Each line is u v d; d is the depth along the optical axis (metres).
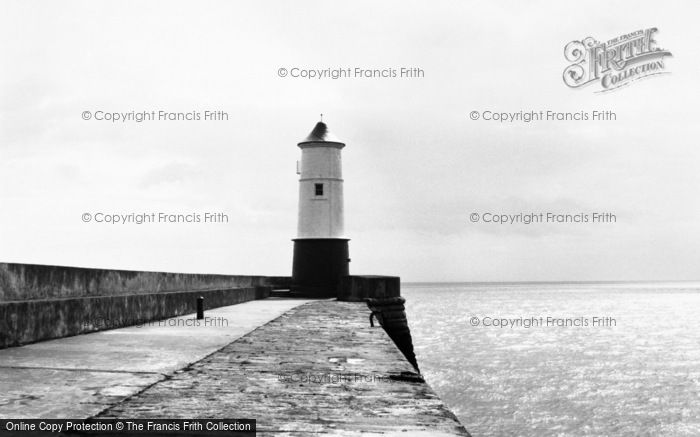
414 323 91.31
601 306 144.25
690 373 43.50
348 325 16.16
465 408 32.31
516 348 58.88
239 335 13.33
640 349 58.19
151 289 17.84
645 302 167.50
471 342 64.44
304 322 17.12
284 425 5.40
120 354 9.79
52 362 8.77
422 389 7.15
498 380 40.16
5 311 10.29
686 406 33.00
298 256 35.44
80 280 13.37
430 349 57.97
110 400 6.29
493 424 29.12
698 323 90.38
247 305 26.70
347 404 6.30
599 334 74.31
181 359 9.36
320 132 35.81
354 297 30.34
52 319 11.88
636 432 27.86
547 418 30.28
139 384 7.20
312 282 34.97
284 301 30.89
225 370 8.41
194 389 7.00
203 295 22.55
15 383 7.11
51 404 6.03
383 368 8.70
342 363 9.20
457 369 44.75
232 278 29.39
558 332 77.12
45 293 11.88
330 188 35.34
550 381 39.94
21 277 11.02
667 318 101.88
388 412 5.94
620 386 38.41
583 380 40.50
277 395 6.73
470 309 132.50
